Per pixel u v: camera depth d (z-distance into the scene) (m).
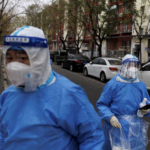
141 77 8.19
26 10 13.76
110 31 17.52
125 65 2.48
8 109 1.27
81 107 1.28
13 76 1.15
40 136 1.16
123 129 2.34
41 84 1.25
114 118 2.32
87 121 1.28
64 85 1.30
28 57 1.14
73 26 27.27
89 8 17.03
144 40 24.06
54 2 23.41
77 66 15.45
